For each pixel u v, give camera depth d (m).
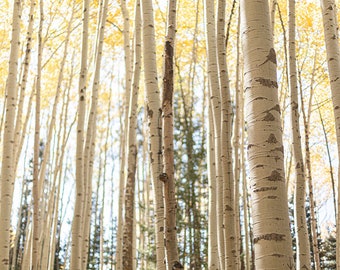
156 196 5.21
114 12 12.65
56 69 14.30
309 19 11.99
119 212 10.09
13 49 6.72
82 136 7.10
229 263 4.73
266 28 3.12
